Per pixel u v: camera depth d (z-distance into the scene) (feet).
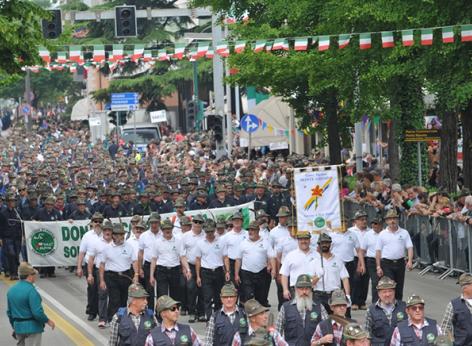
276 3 212.84
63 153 434.71
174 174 233.14
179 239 137.08
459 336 93.09
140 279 138.72
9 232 184.34
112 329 91.50
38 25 152.87
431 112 251.80
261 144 327.26
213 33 253.44
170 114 599.98
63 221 185.88
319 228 121.39
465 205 160.86
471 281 92.99
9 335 131.75
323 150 311.47
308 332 95.40
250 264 133.69
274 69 216.33
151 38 494.18
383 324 95.04
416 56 170.81
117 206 182.39
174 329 86.99
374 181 196.85
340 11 174.60
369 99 200.34
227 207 181.78
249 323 88.48
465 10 157.17
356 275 141.69
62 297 162.61
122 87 512.22
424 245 173.99
